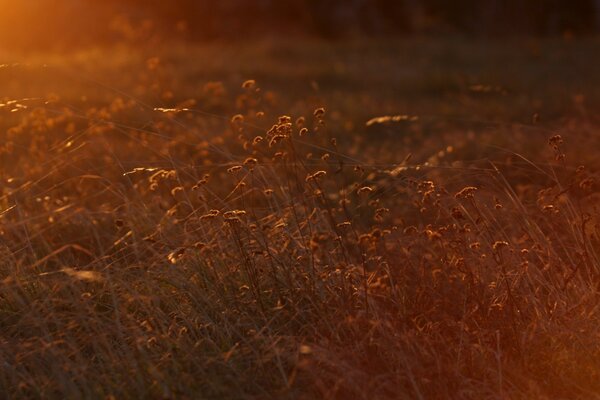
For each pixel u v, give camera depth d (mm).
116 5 48344
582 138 12992
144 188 10438
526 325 6824
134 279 7465
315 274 7266
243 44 35719
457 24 52375
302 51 32625
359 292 7039
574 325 6723
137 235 8305
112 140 12695
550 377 6297
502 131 14680
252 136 12711
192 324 7000
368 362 6172
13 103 9000
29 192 9688
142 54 27453
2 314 7332
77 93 18016
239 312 7031
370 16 54812
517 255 7605
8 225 7969
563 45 34375
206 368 6352
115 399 6129
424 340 6418
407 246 7910
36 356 6574
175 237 7941
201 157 12477
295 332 6836
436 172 11328
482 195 9555
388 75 25422
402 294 7039
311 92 21703
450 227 7910
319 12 55406
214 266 7516
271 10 56094
